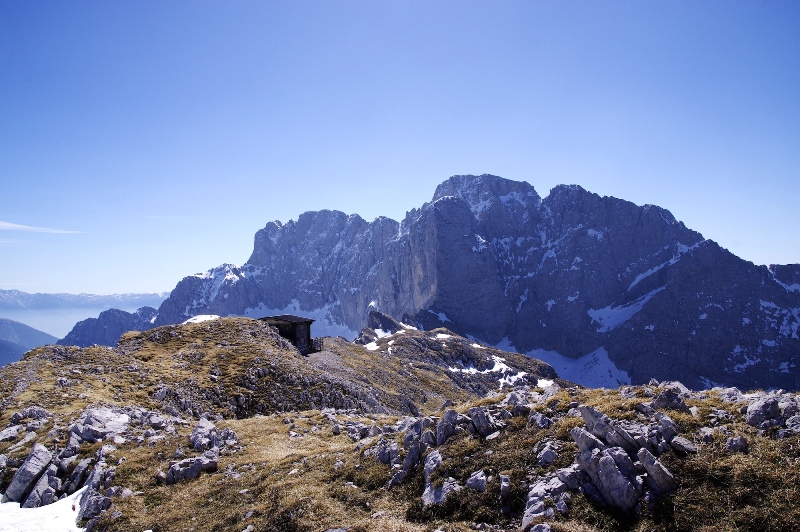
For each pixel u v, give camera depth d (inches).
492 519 723.4
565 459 770.2
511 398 1081.4
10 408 1637.6
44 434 1400.1
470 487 794.2
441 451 912.3
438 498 805.9
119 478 1157.1
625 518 656.4
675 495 645.3
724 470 657.0
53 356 2262.6
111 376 2150.6
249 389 2410.2
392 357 6235.2
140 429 1510.8
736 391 875.4
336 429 1595.7
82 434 1380.4
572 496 700.7
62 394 1786.4
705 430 745.6
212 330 3218.5
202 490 1074.1
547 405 981.2
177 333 3105.3
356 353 5403.5
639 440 733.9
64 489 1197.7
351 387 2829.7
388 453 1009.5
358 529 759.1
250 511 906.7
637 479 676.7
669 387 956.0
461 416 995.3
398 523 757.9
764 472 629.3
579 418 861.2
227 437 1422.2
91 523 1005.8
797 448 655.1
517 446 850.8
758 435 705.0
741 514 592.4
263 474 1092.5
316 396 2506.2
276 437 1491.1
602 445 740.0
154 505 1050.1
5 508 1130.0
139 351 2726.4
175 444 1359.5
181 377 2325.3
